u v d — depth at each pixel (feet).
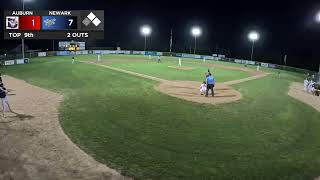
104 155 47.06
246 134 58.85
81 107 72.90
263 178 42.01
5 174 40.47
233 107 78.02
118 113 69.10
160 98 84.38
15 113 65.98
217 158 47.57
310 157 49.70
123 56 212.02
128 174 41.63
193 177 41.52
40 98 80.28
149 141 53.26
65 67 138.31
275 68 197.88
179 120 65.46
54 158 45.47
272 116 72.33
